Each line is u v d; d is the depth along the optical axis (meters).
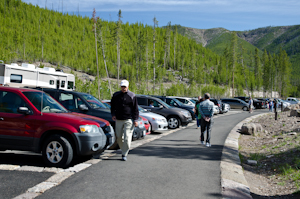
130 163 6.27
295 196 5.05
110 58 121.69
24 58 87.56
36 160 6.56
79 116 6.41
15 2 148.50
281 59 120.25
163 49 152.50
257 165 7.74
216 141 10.51
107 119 8.27
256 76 131.88
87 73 97.69
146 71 92.06
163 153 7.66
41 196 4.01
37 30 127.56
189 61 138.62
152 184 4.74
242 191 4.80
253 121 21.59
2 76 16.44
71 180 4.83
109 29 140.88
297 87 171.75
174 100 18.61
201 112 9.14
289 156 7.90
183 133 12.76
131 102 6.33
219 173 5.71
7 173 5.23
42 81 19.33
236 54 89.25
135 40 160.12
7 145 5.96
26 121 5.93
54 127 5.79
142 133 9.88
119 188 4.46
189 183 4.89
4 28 110.38
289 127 14.02
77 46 128.25
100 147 6.15
